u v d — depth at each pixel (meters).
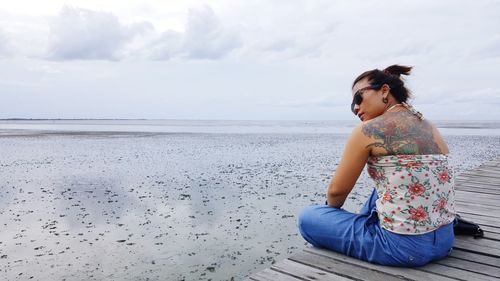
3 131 57.69
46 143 30.89
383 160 2.52
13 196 10.13
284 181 12.09
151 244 6.19
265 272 2.76
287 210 8.31
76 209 8.63
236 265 5.30
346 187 2.77
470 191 5.46
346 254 2.98
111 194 10.30
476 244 3.22
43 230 7.02
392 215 2.57
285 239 6.38
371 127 2.51
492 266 2.78
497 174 6.91
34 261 5.51
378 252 2.70
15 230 7.02
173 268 5.21
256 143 30.22
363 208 2.98
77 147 26.73
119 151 23.44
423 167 2.45
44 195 10.23
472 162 15.93
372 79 2.61
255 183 11.77
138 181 12.38
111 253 5.81
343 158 2.69
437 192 2.52
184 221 7.54
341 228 2.90
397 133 2.46
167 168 15.47
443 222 2.60
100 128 74.25
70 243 6.28
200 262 5.41
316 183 11.70
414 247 2.56
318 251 3.09
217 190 10.70
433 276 2.61
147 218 7.80
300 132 53.00
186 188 11.05
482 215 4.21
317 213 3.07
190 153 21.89
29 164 17.14
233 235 6.61
